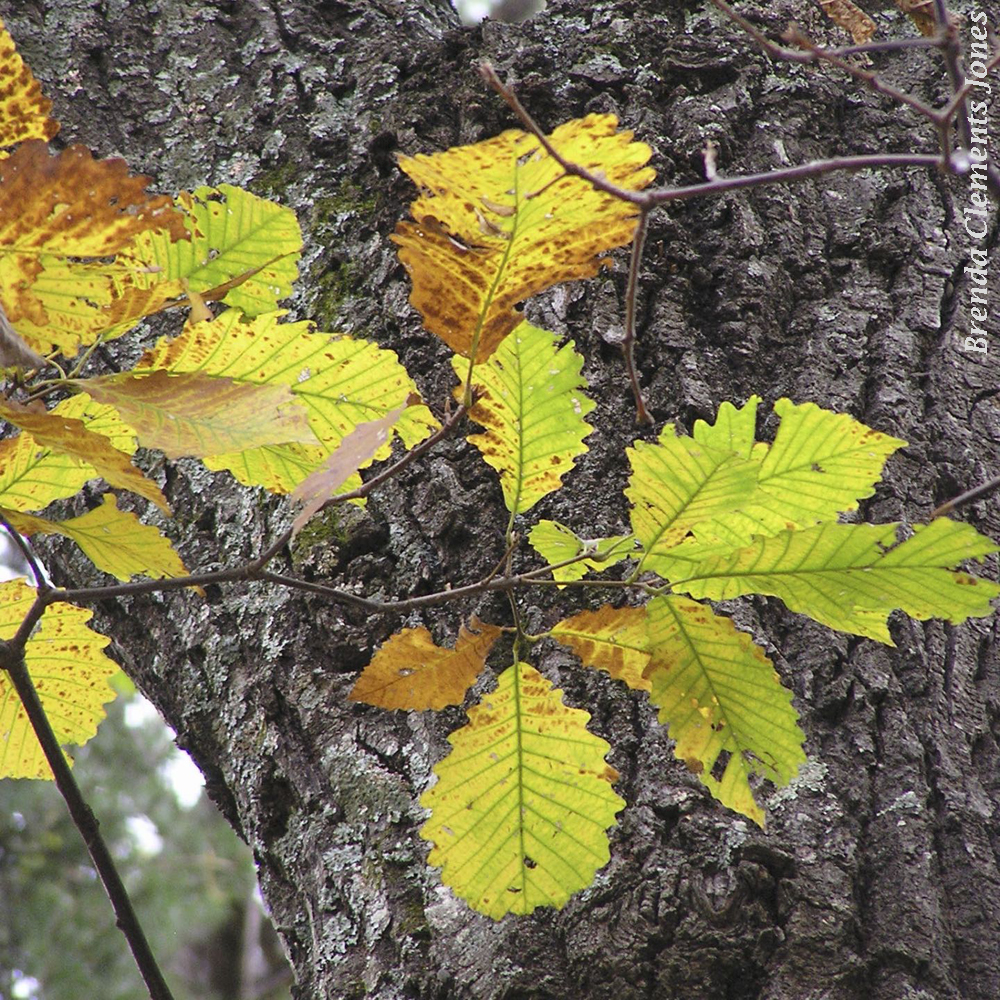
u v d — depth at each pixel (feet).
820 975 8.11
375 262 9.21
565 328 8.95
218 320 7.96
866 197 9.28
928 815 8.30
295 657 8.68
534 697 8.02
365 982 8.30
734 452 7.82
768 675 7.93
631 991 8.13
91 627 9.07
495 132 9.37
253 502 8.90
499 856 8.00
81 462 8.09
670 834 8.27
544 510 8.65
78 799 8.19
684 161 9.26
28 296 7.77
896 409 8.86
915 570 7.77
